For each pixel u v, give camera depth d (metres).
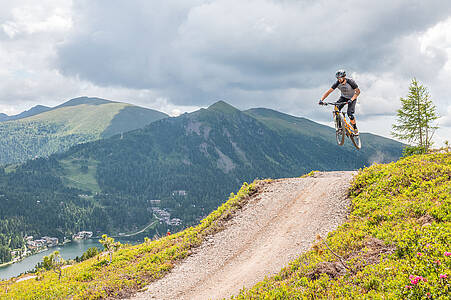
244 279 13.89
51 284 20.78
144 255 22.19
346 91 9.58
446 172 15.70
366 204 16.23
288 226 18.41
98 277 19.72
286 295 9.66
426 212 11.95
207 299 13.01
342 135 9.93
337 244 12.25
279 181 26.17
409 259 8.82
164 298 14.42
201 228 22.52
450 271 7.35
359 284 8.57
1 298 20.03
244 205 23.64
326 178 24.36
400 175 17.41
